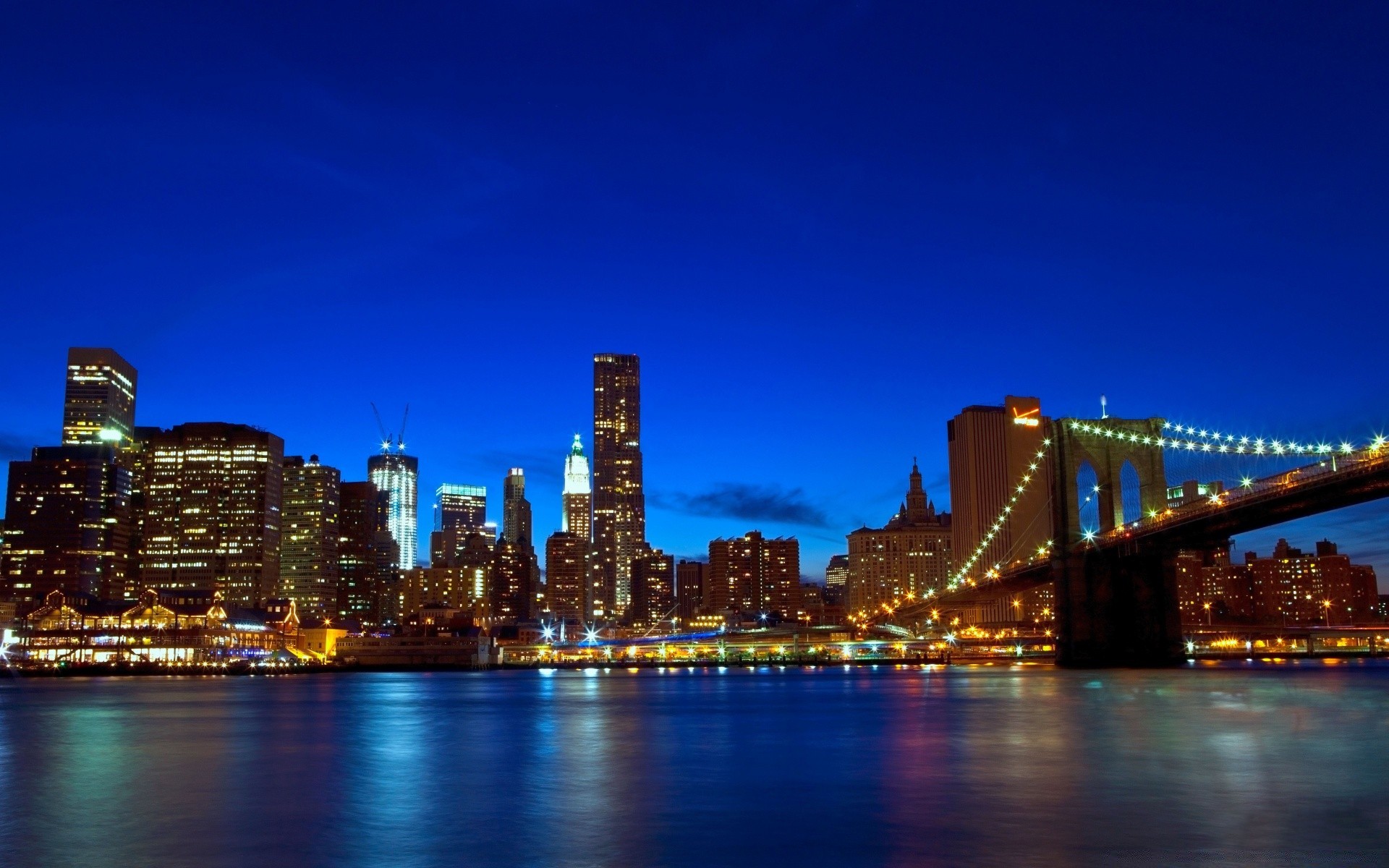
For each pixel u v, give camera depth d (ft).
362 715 398.62
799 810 164.14
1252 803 164.35
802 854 134.72
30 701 522.47
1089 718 320.29
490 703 474.49
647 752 252.01
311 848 140.97
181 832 152.25
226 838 148.05
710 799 177.27
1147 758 220.43
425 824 157.07
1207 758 219.20
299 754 251.80
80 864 132.98
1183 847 134.21
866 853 134.21
